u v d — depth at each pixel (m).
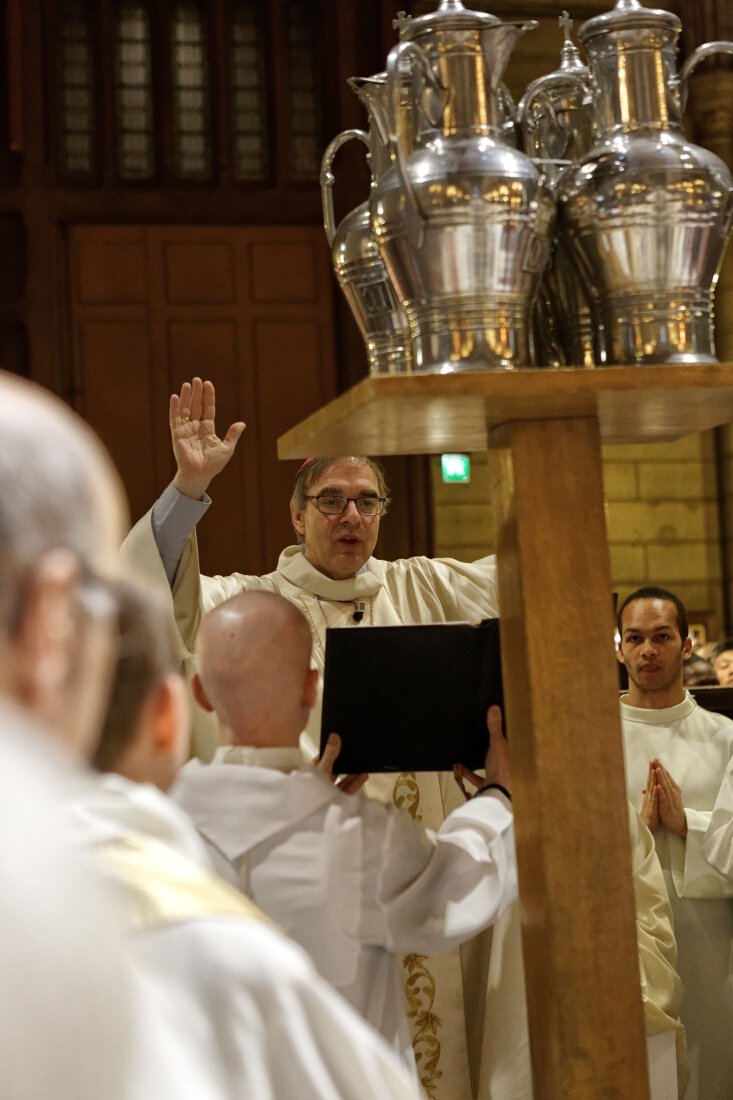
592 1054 2.59
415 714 3.32
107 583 1.13
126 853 1.28
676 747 5.75
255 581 4.95
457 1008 4.45
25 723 1.05
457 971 4.48
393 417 2.58
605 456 13.17
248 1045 1.20
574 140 2.94
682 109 2.64
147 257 12.42
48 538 1.08
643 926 4.91
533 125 2.98
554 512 2.68
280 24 12.66
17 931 0.97
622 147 2.56
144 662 1.52
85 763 1.45
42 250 12.23
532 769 2.67
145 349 12.36
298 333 12.60
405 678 3.28
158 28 12.45
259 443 12.45
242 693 3.08
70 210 12.28
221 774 3.04
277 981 1.24
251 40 12.74
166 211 12.45
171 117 12.48
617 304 2.57
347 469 4.85
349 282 2.87
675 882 5.37
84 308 12.30
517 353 2.52
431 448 3.01
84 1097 0.99
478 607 4.93
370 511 4.85
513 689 2.76
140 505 12.27
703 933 5.33
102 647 1.14
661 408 2.65
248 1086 1.18
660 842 5.43
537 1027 2.72
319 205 12.63
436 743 3.36
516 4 12.52
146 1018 1.08
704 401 2.59
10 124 12.22
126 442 12.27
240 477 12.39
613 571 13.06
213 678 3.10
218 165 12.53
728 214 2.58
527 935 2.74
